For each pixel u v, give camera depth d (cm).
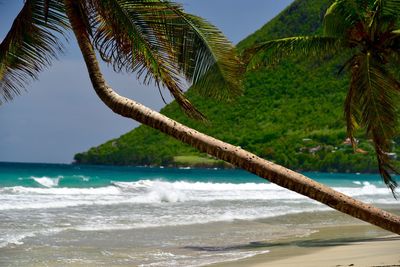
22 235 1180
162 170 8294
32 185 3316
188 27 604
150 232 1309
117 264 895
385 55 1480
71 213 1680
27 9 676
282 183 491
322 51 1516
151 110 523
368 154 8244
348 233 1393
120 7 586
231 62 616
